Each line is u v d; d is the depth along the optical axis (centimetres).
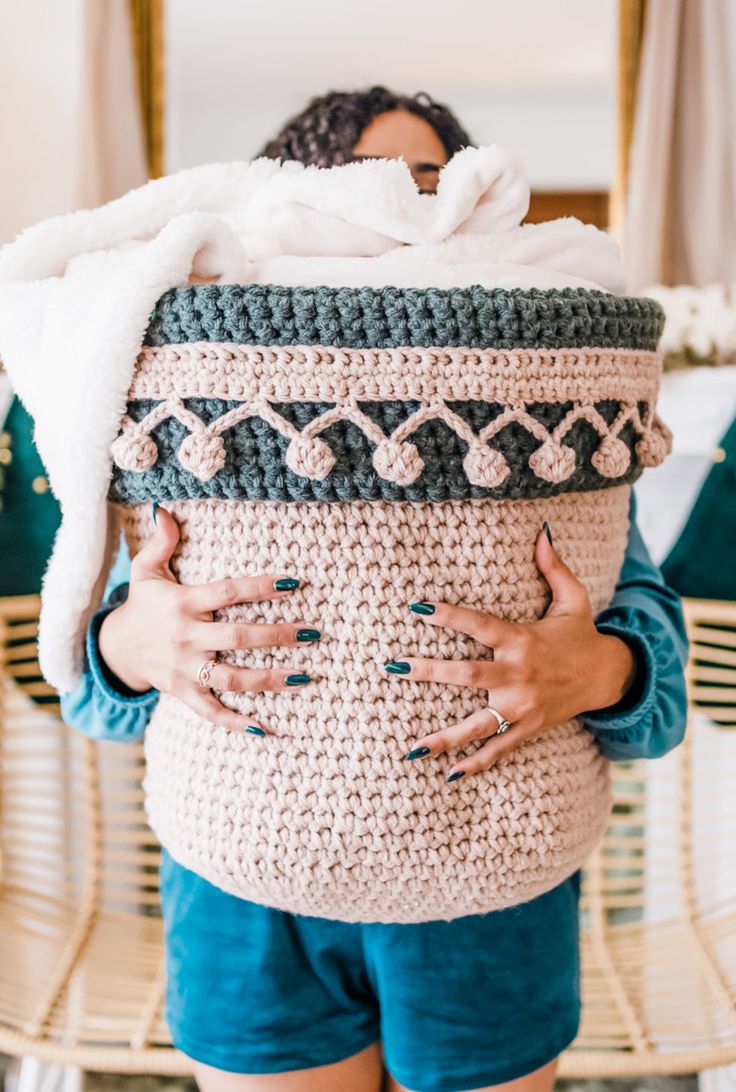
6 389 143
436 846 58
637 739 70
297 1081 67
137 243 67
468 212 60
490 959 66
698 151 200
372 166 59
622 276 69
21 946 106
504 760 61
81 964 105
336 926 65
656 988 104
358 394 55
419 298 55
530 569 62
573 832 64
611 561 70
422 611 57
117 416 58
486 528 59
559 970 69
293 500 57
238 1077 67
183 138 189
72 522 62
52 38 187
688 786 127
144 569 62
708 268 201
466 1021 65
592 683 63
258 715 58
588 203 197
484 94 190
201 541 60
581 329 59
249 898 62
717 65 198
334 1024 67
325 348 55
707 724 139
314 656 58
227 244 59
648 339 66
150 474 59
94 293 60
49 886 135
